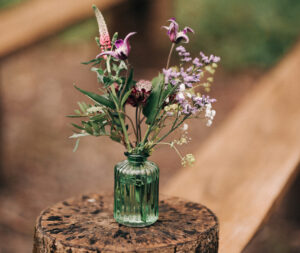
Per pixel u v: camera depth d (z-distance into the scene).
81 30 7.18
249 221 1.79
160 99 1.31
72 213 1.47
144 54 6.22
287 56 4.02
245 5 6.70
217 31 6.58
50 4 4.52
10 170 3.90
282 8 6.69
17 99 5.34
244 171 2.23
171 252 1.23
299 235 3.30
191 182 2.13
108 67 1.29
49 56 6.72
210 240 1.34
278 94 3.20
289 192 3.37
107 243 1.24
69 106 5.23
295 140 2.55
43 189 3.72
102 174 4.04
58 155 4.27
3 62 3.43
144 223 1.35
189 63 6.11
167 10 6.17
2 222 3.23
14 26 3.86
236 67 6.25
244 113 2.94
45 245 1.28
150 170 1.35
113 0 4.81
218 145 2.52
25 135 4.57
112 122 1.34
